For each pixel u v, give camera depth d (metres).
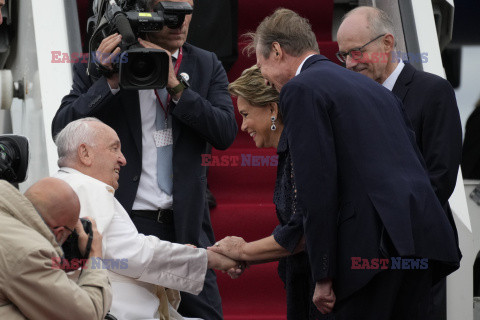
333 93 12.94
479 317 20.58
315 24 24.83
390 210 12.46
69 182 13.50
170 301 14.98
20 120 23.12
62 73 19.03
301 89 12.86
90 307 11.18
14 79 24.53
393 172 12.72
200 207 15.86
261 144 14.78
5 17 24.67
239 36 24.41
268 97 14.35
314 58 13.67
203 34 22.06
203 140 16.17
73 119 15.45
